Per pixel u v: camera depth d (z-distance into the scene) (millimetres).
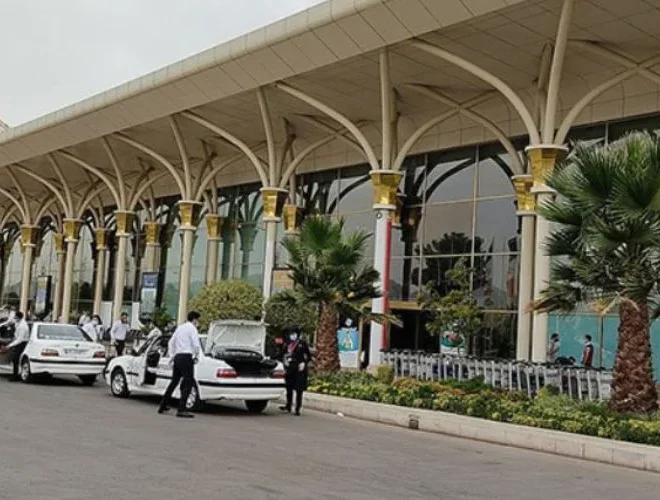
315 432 13984
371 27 23203
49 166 48156
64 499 7395
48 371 20312
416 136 27812
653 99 24578
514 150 27531
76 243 48750
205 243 43094
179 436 12203
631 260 14586
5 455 9617
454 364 21469
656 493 9859
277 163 32094
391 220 27328
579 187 15117
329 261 21219
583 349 24594
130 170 45344
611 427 13516
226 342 17969
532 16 21672
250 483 8648
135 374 17688
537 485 9875
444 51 23625
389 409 16500
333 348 21703
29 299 59938
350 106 30500
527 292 26188
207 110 32688
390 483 9250
